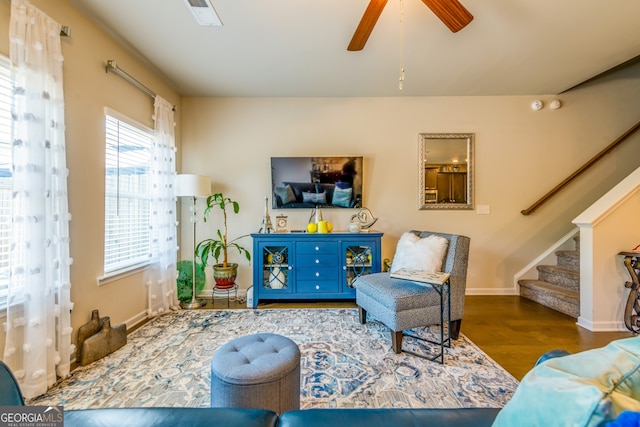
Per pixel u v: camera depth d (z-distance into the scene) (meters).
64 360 1.78
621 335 2.40
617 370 0.59
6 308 1.55
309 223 3.44
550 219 3.58
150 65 2.81
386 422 0.79
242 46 2.48
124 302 2.51
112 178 2.42
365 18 1.71
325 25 2.19
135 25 2.20
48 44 1.72
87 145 2.12
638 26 2.21
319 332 2.46
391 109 3.60
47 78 1.71
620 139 3.44
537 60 2.73
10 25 1.54
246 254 3.39
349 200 3.55
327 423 0.79
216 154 3.59
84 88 2.09
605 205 2.58
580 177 3.56
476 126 3.59
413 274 2.14
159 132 2.90
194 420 0.78
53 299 1.72
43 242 1.65
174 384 1.73
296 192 3.55
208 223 3.58
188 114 3.58
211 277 3.58
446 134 3.58
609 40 2.40
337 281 3.19
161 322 2.69
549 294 3.09
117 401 1.57
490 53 2.60
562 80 3.16
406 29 2.24
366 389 1.68
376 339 2.33
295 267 3.18
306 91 3.43
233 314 2.91
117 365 1.94
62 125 1.79
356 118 3.61
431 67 2.86
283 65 2.81
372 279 2.48
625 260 2.42
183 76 3.04
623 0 1.93
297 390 1.37
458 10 1.64
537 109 3.56
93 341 1.99
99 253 2.23
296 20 2.12
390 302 2.08
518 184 3.59
